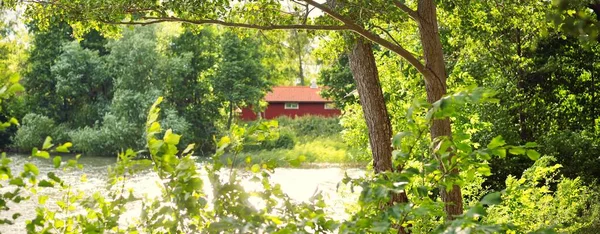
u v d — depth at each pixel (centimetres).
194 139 5219
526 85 1895
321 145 4234
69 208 265
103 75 5328
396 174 230
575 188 991
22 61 5550
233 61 5456
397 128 1789
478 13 1445
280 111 6644
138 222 244
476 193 995
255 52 5619
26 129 4991
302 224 223
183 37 5419
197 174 233
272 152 4003
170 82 5247
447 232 190
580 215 1118
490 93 204
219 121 5562
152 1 1019
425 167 234
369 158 2019
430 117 212
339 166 3619
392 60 1798
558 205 922
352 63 1138
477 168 234
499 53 1783
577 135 1744
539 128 1877
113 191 253
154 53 5147
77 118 5272
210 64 5488
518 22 1305
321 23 1098
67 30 5488
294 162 246
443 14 1492
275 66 7294
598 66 1945
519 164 1630
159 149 231
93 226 229
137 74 5119
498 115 1706
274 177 3183
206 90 5359
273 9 1111
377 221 215
